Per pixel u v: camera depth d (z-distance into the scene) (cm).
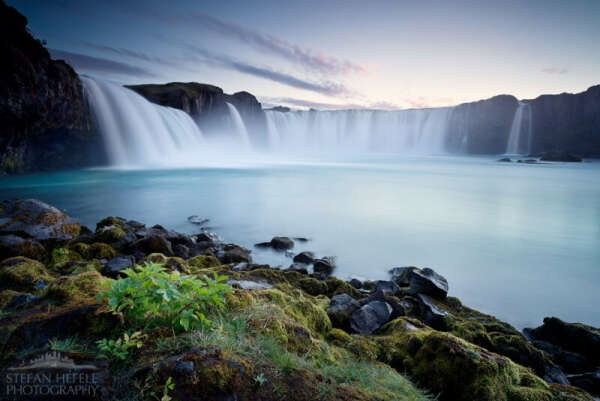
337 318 545
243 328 312
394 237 1559
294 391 257
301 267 1026
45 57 3153
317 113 14450
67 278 356
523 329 726
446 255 1325
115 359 247
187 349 262
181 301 285
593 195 3045
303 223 1770
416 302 723
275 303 450
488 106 12900
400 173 5166
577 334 624
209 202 2272
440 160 9562
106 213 1859
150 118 5416
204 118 8650
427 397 342
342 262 1208
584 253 1377
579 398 352
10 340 251
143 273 293
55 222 857
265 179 3766
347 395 275
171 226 1638
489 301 930
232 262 1026
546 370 517
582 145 11744
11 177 3161
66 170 3888
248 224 1720
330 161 8231
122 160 4716
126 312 293
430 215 2072
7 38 2731
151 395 219
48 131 3506
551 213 2220
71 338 263
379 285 867
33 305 315
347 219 1894
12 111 2786
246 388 244
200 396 225
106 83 4622
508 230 1755
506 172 5675
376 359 412
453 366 366
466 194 3025
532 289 1012
